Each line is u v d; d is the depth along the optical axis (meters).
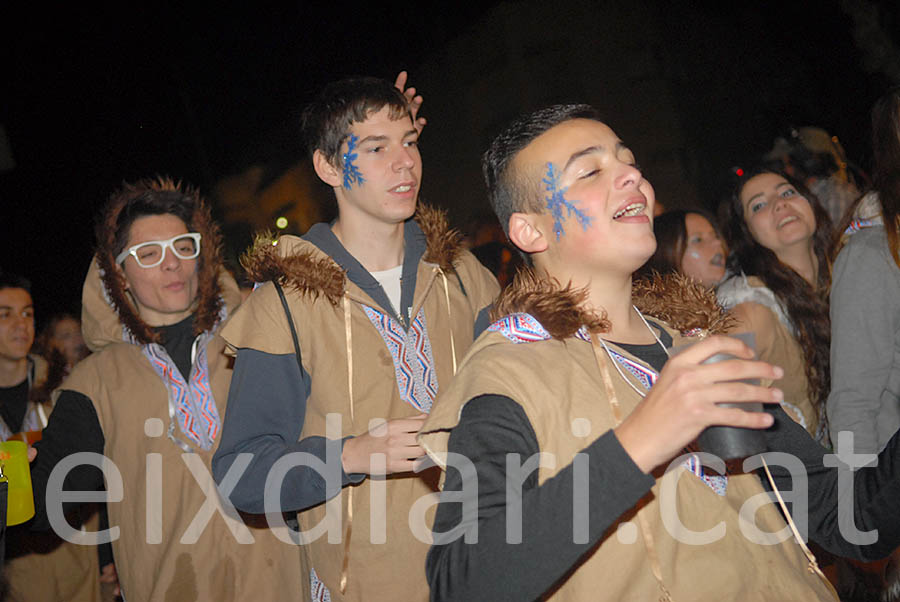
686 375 1.33
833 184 5.25
